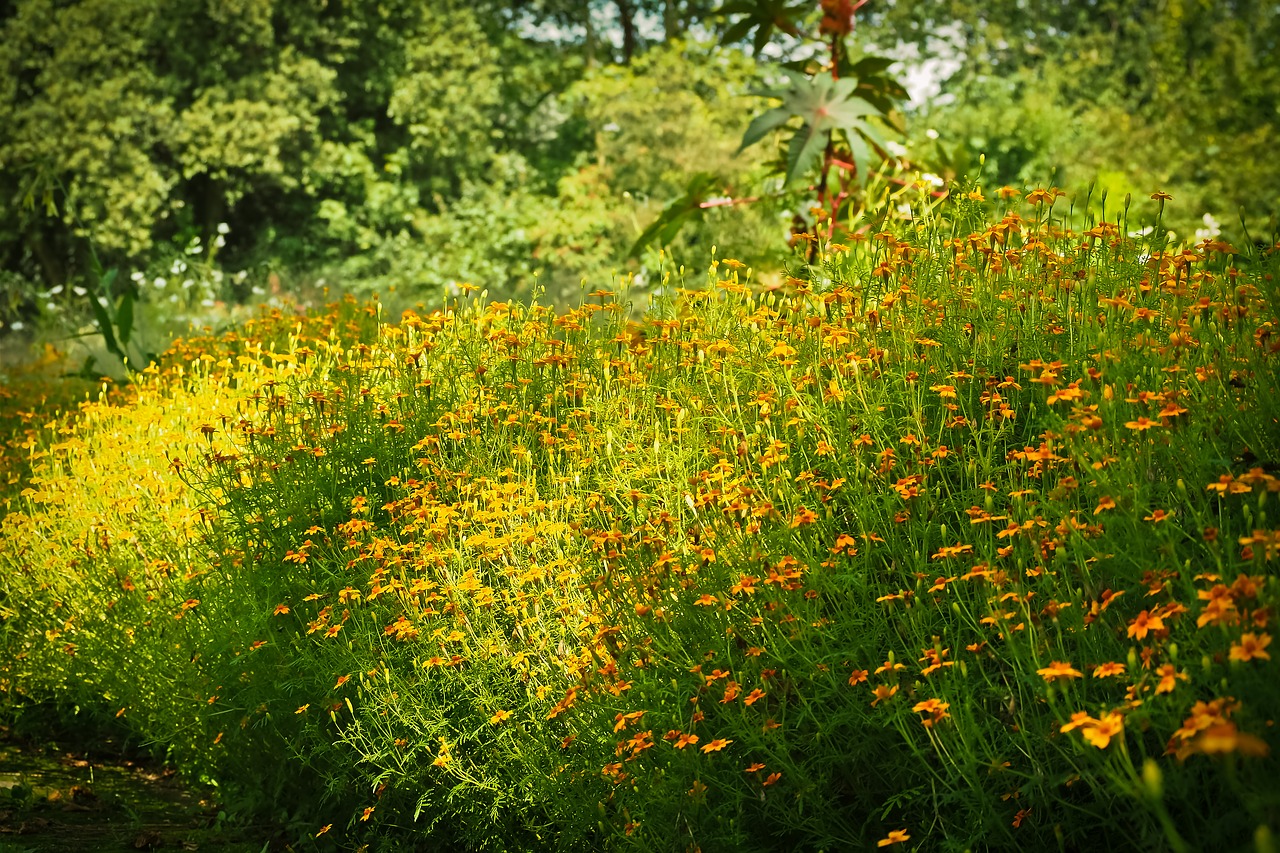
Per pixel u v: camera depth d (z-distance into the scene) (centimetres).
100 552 415
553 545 300
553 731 276
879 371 302
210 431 393
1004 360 309
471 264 1563
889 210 411
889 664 218
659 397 344
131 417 505
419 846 305
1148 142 1673
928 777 224
